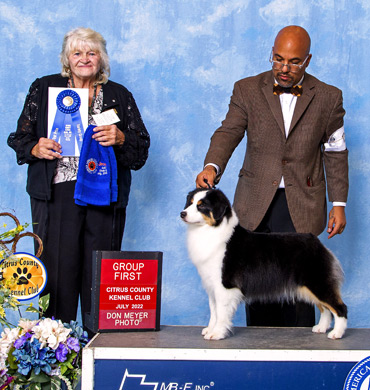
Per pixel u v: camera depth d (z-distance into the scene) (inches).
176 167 185.2
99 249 133.6
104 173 132.0
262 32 183.2
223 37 183.6
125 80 183.6
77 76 136.3
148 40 183.5
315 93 127.3
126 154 135.9
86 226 133.1
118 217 137.2
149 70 183.6
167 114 184.4
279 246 113.5
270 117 127.6
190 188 185.3
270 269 112.2
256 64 183.6
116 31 183.0
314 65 182.7
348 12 182.1
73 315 132.7
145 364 94.7
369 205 182.9
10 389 104.7
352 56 182.4
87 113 133.3
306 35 124.3
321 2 181.9
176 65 184.2
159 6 183.2
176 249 185.3
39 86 135.6
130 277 116.6
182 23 183.6
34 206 133.1
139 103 184.1
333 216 129.1
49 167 129.9
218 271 110.7
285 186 126.6
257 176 128.8
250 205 128.8
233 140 132.0
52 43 181.9
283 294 114.2
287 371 95.3
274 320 134.6
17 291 121.1
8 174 181.0
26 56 181.3
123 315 115.7
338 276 113.8
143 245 185.2
